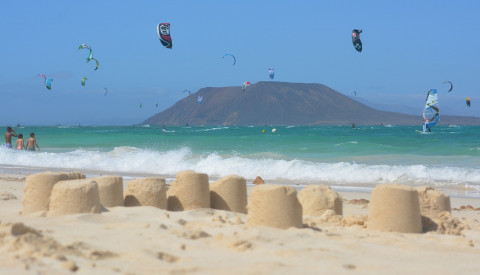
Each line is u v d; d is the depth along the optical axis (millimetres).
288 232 6746
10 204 9742
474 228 8961
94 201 7652
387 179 18328
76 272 4684
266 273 4941
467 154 27188
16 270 4488
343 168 19516
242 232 6504
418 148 30375
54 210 7590
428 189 9047
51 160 23812
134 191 8797
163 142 40000
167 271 4848
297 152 29766
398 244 6625
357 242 6547
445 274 5230
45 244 5273
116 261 5156
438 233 7891
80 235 6152
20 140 28094
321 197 8961
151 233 6273
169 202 8992
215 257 5457
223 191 9094
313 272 5043
